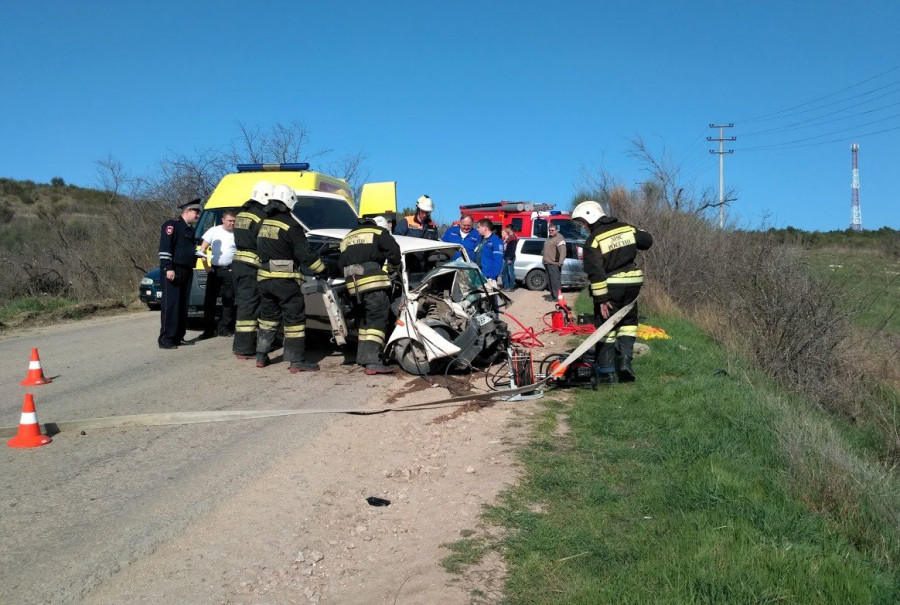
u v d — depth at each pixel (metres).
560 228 19.84
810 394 9.35
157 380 8.12
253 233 9.05
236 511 4.61
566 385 7.84
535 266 18.92
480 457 5.72
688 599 3.48
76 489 4.88
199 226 11.79
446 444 6.05
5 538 4.12
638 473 5.33
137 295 16.66
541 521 4.50
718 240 14.39
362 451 5.85
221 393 7.55
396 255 8.22
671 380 8.00
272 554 4.08
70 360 9.27
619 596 3.55
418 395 7.59
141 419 6.43
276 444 5.93
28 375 7.93
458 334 8.48
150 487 4.95
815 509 4.77
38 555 3.92
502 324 8.50
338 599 3.65
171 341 10.06
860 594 3.60
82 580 3.67
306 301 9.13
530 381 7.69
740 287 11.00
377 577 3.87
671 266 14.17
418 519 4.60
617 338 7.89
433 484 5.18
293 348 8.52
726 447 5.73
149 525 4.34
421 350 8.29
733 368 8.61
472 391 7.71
